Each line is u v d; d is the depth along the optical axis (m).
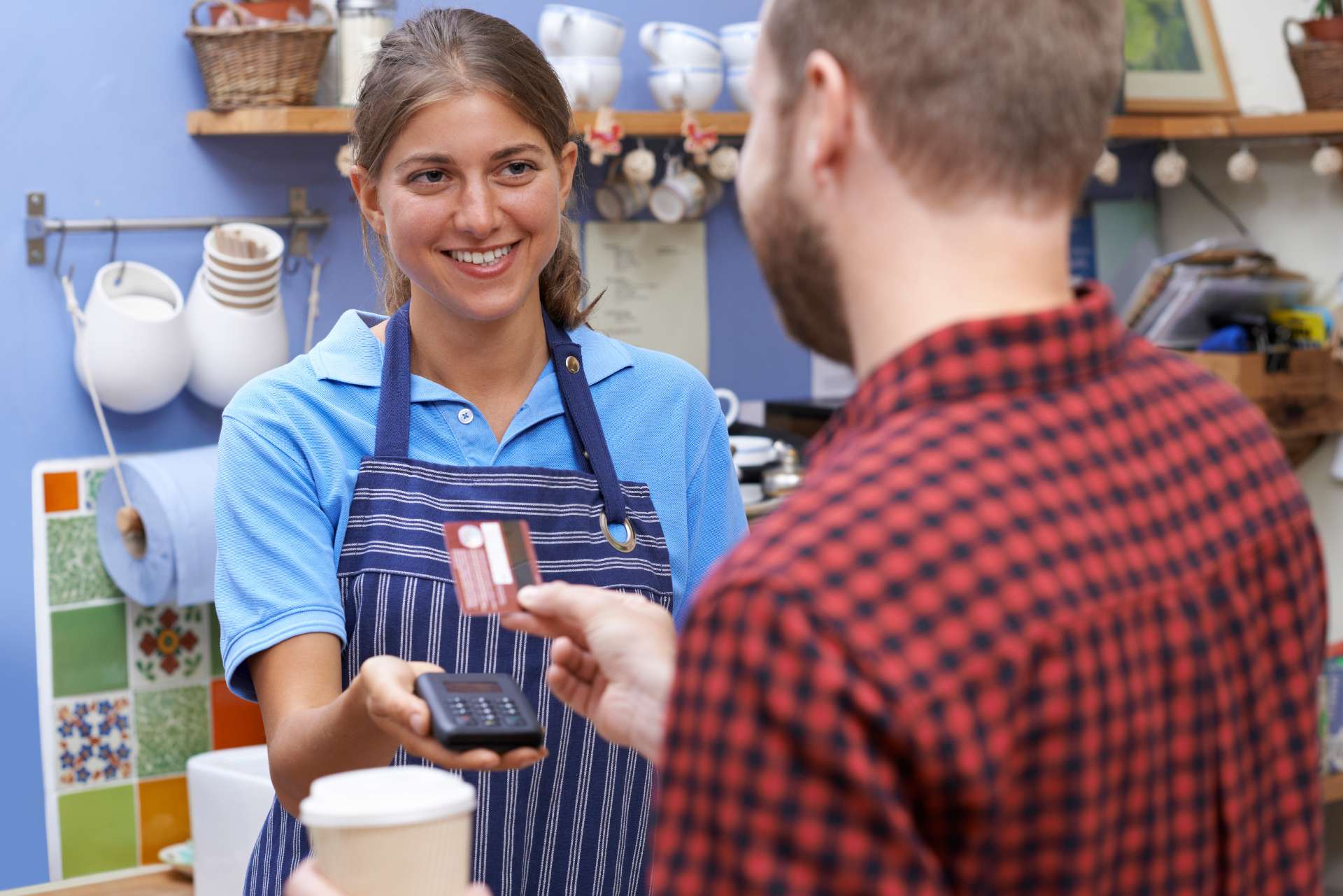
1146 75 2.82
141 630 2.29
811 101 0.66
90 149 2.21
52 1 2.17
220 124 2.21
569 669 0.88
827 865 0.53
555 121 1.30
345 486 1.31
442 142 1.24
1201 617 0.62
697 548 1.43
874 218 0.64
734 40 2.50
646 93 2.63
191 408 2.32
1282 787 0.67
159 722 2.31
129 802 2.30
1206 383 0.71
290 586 1.25
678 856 0.56
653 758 0.80
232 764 2.07
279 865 1.30
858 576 0.55
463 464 1.34
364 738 1.09
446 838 0.78
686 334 2.71
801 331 0.72
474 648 1.28
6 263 2.16
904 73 0.62
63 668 2.24
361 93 1.30
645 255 2.66
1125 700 0.58
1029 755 0.56
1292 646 0.68
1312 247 2.82
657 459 1.40
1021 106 0.62
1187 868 0.62
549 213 1.29
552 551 1.32
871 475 0.58
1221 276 2.68
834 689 0.53
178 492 2.10
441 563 1.28
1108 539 0.60
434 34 1.28
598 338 1.44
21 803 2.22
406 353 1.35
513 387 1.37
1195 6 2.94
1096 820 0.58
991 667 0.55
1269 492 0.68
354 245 2.43
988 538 0.57
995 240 0.63
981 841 0.55
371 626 1.27
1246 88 2.93
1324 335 2.71
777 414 2.75
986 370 0.62
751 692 0.55
